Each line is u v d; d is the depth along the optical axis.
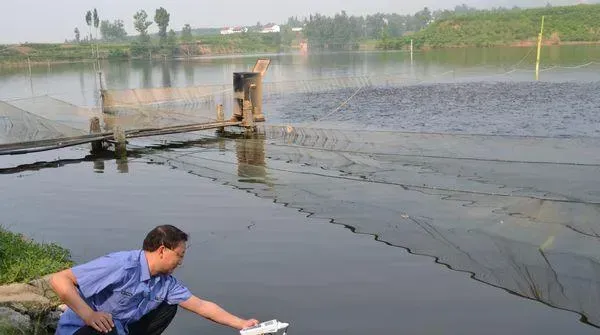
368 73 52.47
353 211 9.43
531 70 48.69
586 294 5.95
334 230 8.76
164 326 4.64
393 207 9.34
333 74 52.72
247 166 13.79
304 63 74.56
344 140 16.00
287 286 6.77
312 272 7.18
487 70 51.06
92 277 4.18
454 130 19.78
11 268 6.31
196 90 30.44
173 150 16.89
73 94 39.41
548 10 100.38
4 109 20.64
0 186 12.54
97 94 37.62
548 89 32.53
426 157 13.20
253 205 10.41
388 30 171.00
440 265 7.21
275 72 57.06
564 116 22.27
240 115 19.39
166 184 12.34
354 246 8.05
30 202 11.04
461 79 42.31
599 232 7.19
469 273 6.89
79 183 12.70
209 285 6.83
